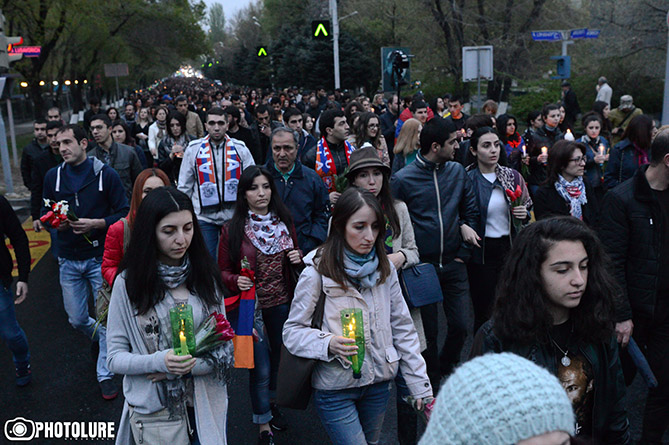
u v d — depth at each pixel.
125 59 51.28
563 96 15.65
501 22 29.95
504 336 2.20
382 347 2.88
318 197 4.90
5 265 4.71
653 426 3.60
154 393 2.68
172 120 9.41
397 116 11.22
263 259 4.03
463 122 11.40
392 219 3.81
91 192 4.94
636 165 5.84
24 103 46.59
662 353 3.51
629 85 24.39
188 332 2.61
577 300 2.13
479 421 1.00
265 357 3.99
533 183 7.15
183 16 44.62
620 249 3.43
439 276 4.43
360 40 41.22
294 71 46.53
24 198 13.38
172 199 2.66
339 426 2.87
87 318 5.10
